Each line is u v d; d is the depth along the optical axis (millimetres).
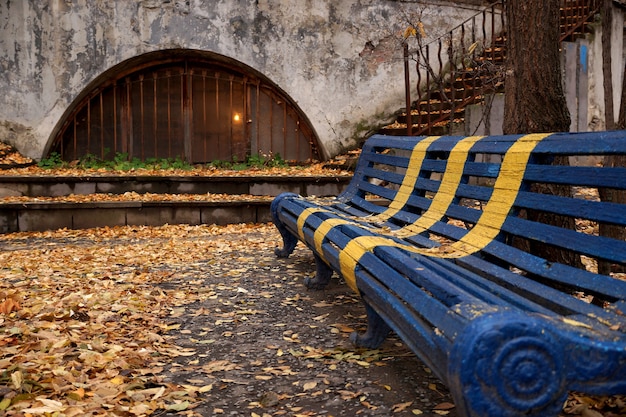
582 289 2283
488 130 8531
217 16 10680
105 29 10344
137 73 10891
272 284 5078
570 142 2639
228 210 8805
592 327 1903
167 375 3076
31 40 10133
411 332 2182
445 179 3961
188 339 3676
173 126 11086
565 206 2568
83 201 8438
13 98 10133
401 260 2721
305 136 11477
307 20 11047
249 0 10789
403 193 4613
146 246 7000
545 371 1636
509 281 2654
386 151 9891
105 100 10836
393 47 11391
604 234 4375
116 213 8477
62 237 7816
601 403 2543
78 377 2904
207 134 11203
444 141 4203
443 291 2135
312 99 11180
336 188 9711
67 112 10422
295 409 2652
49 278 5199
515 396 1626
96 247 6965
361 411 2611
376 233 3781
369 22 11312
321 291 4832
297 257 6277
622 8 12336
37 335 3502
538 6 4418
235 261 6090
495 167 3305
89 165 10258
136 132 10953
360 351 3375
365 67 11367
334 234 3768
